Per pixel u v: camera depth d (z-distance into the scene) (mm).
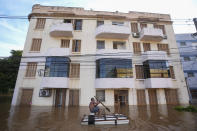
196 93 20531
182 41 23375
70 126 6230
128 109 11703
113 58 14391
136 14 18188
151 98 14953
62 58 14000
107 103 13977
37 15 16453
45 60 14555
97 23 17203
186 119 7676
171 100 15055
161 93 14984
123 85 13461
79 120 7480
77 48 15750
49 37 15688
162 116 8617
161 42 17250
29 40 15320
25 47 14992
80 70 14758
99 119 6578
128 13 18062
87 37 16156
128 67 14391
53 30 14930
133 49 16391
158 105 14047
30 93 13648
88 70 14844
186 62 21953
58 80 13117
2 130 5625
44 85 12953
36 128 5930
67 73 13766
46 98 13531
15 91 13477
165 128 5906
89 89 14250
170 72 16125
